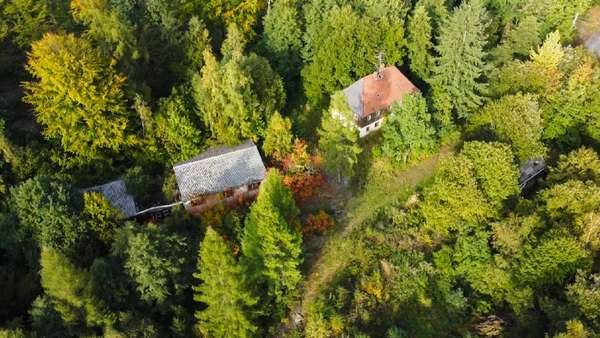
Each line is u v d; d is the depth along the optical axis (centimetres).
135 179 6650
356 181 7050
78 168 6800
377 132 7812
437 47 7550
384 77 7781
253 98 7112
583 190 5738
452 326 5522
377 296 5653
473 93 7575
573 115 7362
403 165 7200
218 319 5016
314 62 8088
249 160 6819
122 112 6812
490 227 5950
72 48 6494
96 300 5009
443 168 6259
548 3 9331
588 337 4575
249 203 6544
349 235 6309
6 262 5859
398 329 5278
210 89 6962
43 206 5600
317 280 5875
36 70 6506
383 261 5941
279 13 8431
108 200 6369
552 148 7544
